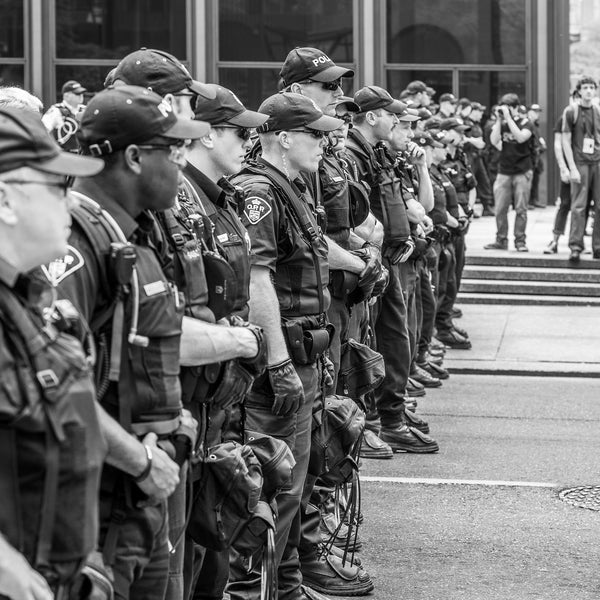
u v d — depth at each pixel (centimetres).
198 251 1024
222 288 1068
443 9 6253
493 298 4125
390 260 2142
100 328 859
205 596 1191
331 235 1667
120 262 845
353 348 1723
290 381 1308
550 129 6341
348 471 1507
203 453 1053
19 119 707
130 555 859
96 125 889
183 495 965
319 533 1555
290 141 1379
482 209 5891
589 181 4275
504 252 4478
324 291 1415
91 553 740
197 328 994
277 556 1327
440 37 6262
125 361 863
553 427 2523
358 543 1669
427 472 2134
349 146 2058
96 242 849
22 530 687
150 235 942
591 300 4084
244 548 1123
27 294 712
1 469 681
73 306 788
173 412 896
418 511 1888
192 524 1061
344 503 1717
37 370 686
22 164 698
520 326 3741
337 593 1510
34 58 6019
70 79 6053
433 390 2919
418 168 2483
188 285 1005
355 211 1747
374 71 6225
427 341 2931
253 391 1315
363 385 1723
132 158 889
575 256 4284
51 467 686
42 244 705
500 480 2083
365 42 6194
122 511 851
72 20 6034
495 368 3155
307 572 1520
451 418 2598
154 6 6066
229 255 1143
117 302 858
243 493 1056
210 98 1140
